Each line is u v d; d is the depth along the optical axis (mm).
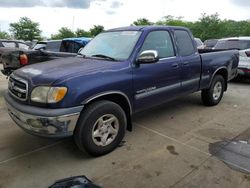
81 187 2545
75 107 3170
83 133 3348
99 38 4746
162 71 4309
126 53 3969
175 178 3137
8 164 3443
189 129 4621
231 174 3215
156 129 4605
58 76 3223
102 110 3451
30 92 3227
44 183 3061
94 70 3455
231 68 6230
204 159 3568
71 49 9156
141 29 4289
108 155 3668
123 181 3082
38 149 3855
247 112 5590
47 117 3061
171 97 4660
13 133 4383
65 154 3709
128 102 3828
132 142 4074
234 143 4066
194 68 5047
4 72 6680
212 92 5789
